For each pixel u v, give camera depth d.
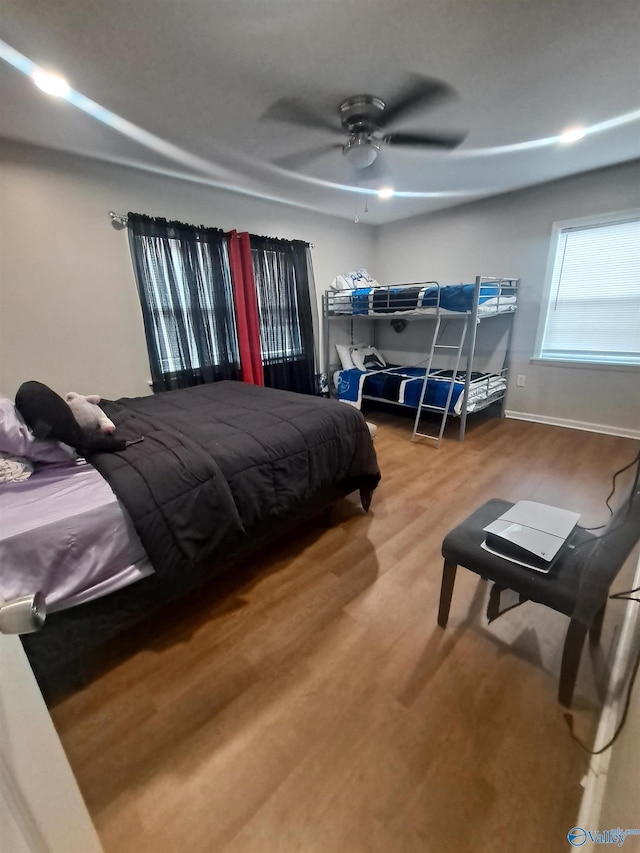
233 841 0.88
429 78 1.73
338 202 3.79
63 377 2.73
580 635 1.08
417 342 4.76
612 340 3.37
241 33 1.42
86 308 2.76
